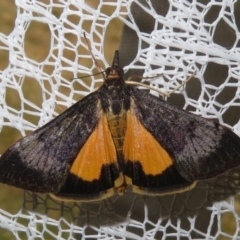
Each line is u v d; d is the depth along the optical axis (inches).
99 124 4.4
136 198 4.6
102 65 5.0
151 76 4.4
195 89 4.5
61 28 4.2
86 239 4.7
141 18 4.5
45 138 4.3
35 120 5.8
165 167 4.3
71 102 4.5
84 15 4.2
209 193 4.5
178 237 4.5
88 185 4.3
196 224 4.7
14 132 6.7
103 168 4.3
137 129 4.4
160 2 4.5
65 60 4.3
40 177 4.2
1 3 6.9
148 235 4.5
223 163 4.2
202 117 4.3
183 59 4.3
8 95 6.0
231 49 4.2
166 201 4.6
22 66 4.3
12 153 4.2
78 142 4.4
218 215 4.5
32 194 4.5
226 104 4.3
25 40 6.4
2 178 4.1
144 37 4.3
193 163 4.2
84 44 4.3
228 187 4.5
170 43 4.2
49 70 4.8
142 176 4.3
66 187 4.3
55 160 4.3
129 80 4.6
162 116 4.4
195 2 4.2
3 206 6.5
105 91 4.4
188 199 4.5
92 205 4.6
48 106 4.4
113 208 4.6
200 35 4.2
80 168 4.3
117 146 4.4
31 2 4.2
